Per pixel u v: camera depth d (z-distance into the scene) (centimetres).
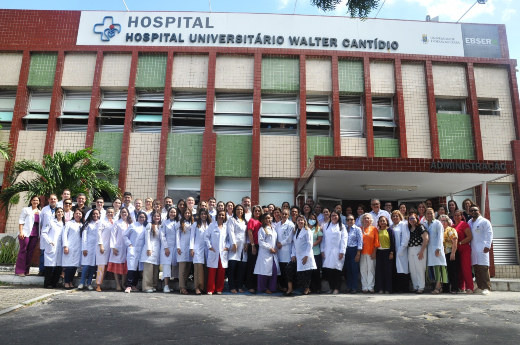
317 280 867
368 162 985
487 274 880
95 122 1437
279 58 1494
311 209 952
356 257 868
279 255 880
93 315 582
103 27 1494
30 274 936
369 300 716
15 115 1425
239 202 1419
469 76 1494
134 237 868
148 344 449
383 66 1509
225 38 1484
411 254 873
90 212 887
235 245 862
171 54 1470
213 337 475
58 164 1089
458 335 478
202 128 1466
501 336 473
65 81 1466
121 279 897
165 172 1400
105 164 1190
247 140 1434
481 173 1007
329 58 1498
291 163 1424
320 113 1488
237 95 1491
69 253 865
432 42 1516
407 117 1467
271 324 536
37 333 489
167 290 852
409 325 522
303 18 1509
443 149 1452
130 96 1441
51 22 1496
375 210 984
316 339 466
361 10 651
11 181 1162
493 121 1480
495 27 1542
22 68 1459
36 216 949
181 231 862
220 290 838
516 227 1415
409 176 1044
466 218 966
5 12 1502
